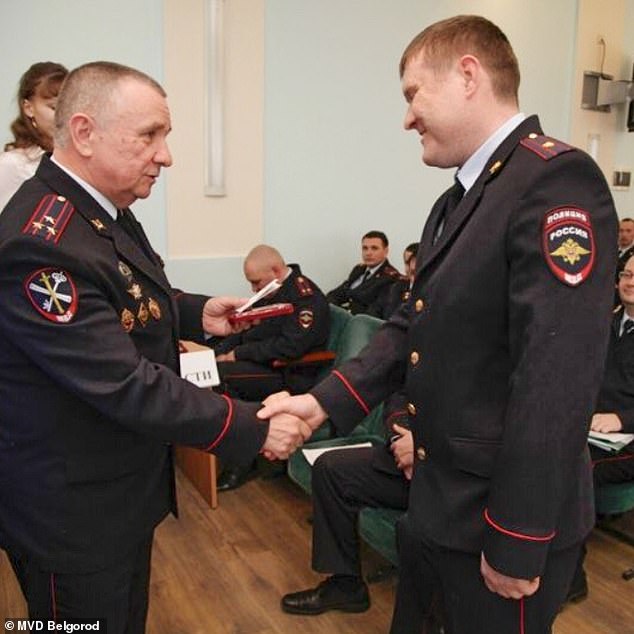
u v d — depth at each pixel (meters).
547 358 0.84
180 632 1.87
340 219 4.21
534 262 0.86
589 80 5.02
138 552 1.24
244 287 3.91
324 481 1.91
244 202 3.84
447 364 0.98
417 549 1.19
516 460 0.87
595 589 2.09
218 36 3.56
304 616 1.96
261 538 2.41
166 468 1.27
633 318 2.28
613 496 2.04
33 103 1.85
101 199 1.10
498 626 1.02
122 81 1.03
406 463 1.80
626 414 2.12
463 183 1.04
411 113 1.04
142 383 1.01
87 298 0.99
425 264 1.03
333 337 2.93
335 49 3.97
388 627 1.91
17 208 1.02
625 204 5.49
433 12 4.27
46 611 1.12
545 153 0.92
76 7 3.24
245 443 1.13
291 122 3.92
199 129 3.62
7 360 1.03
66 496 1.06
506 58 0.99
